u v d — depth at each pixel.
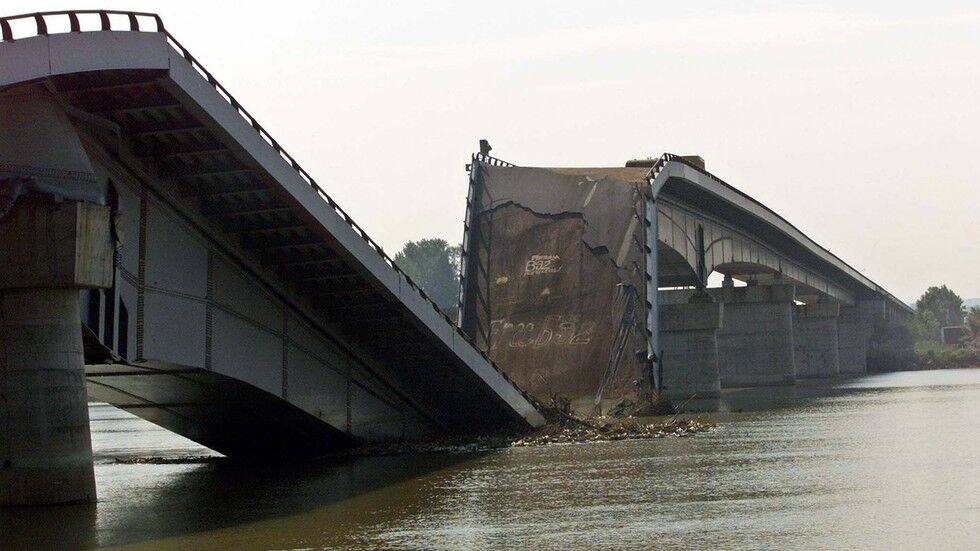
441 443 83.44
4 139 50.78
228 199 64.06
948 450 67.94
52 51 50.56
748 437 81.88
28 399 50.44
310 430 78.44
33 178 50.44
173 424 77.94
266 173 60.91
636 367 112.12
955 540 39.16
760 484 54.97
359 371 80.00
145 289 59.53
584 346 115.06
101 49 52.12
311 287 72.44
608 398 111.19
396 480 62.50
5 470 50.72
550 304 119.12
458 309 123.12
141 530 46.44
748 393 162.62
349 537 44.25
